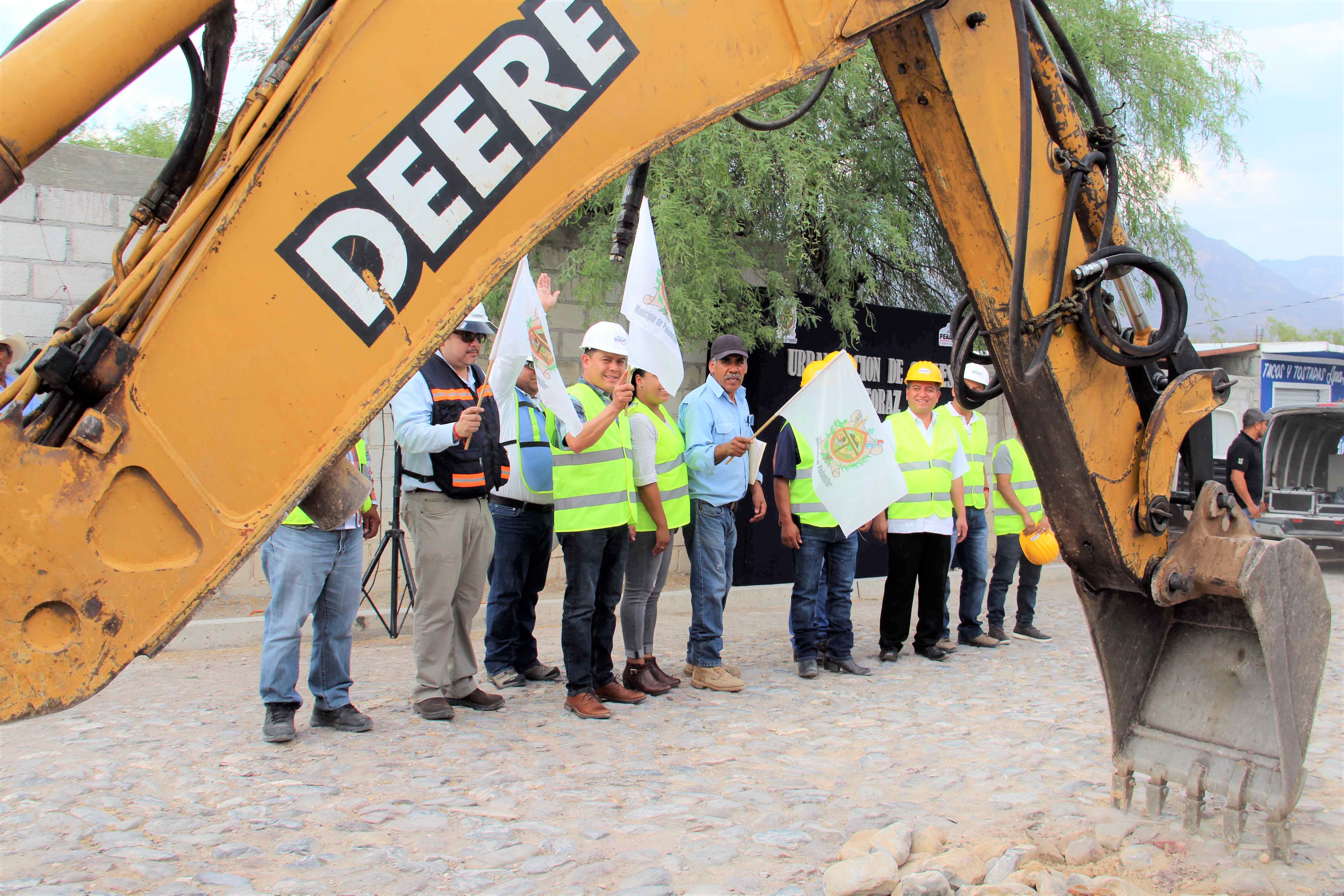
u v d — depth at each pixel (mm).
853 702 5703
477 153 1938
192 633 7152
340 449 1837
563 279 8797
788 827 3578
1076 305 2959
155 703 5469
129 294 1739
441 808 3781
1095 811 3635
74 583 1658
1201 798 3336
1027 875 3000
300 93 1830
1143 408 3275
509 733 4930
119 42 1715
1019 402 3131
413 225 1895
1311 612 3258
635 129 2076
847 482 6062
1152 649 3588
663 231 8328
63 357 1656
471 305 1924
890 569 6988
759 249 9781
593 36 2033
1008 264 2887
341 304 1849
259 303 1800
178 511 1737
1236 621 3436
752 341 9281
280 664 4617
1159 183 11602
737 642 7887
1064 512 3238
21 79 1642
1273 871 3127
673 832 3527
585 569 5262
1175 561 3256
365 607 8297
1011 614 9570
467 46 1933
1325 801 3895
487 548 5352
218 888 3010
